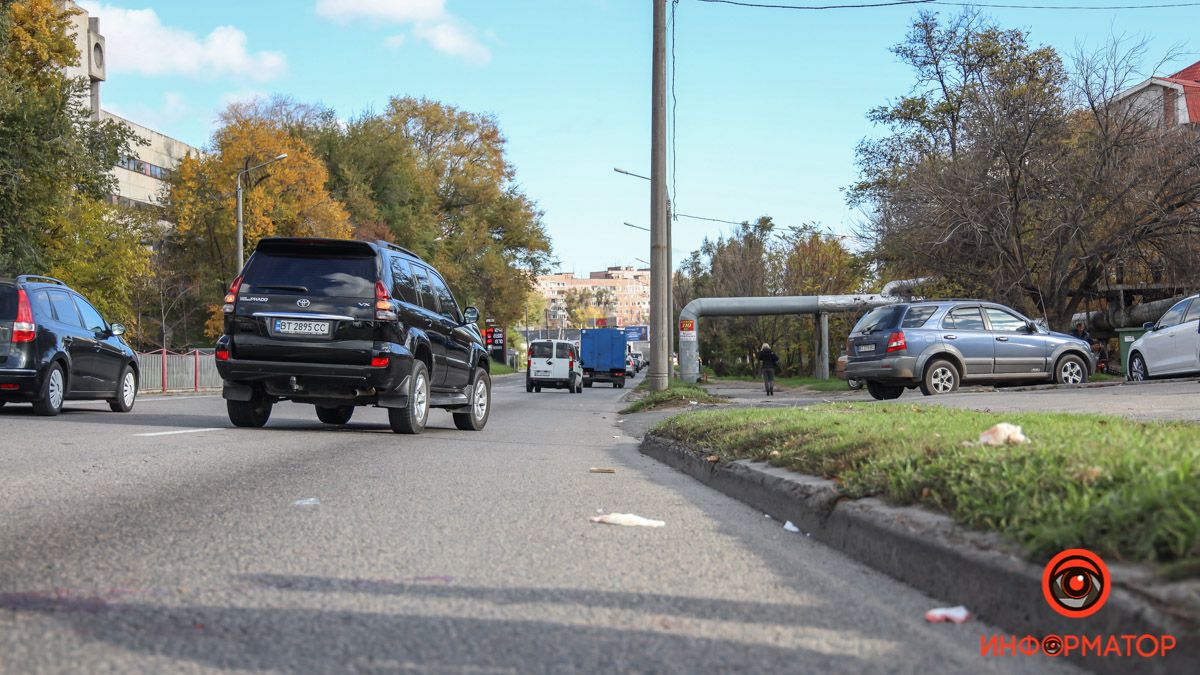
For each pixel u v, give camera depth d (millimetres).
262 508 5594
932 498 4402
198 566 4105
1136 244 26781
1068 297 33500
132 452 8211
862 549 4516
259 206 50406
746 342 63719
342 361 10648
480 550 4586
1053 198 26984
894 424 7328
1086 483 3766
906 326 18891
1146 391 15227
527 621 3391
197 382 33062
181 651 2969
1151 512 3146
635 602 3684
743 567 4359
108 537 4660
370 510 5633
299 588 3779
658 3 19844
